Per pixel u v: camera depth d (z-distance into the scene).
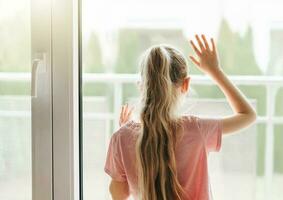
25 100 1.51
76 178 1.49
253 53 1.83
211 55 1.42
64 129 1.45
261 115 1.96
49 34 1.41
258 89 1.91
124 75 1.92
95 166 1.88
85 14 1.56
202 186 1.33
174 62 1.33
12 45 1.49
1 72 1.50
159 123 1.31
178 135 1.32
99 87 1.90
